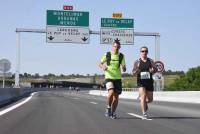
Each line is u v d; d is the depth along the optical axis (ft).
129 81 312.50
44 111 66.49
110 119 52.65
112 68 51.31
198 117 55.72
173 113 62.85
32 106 80.18
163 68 116.98
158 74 133.08
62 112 64.39
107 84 51.62
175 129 42.45
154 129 42.45
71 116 57.16
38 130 41.75
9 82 367.45
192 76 295.69
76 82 551.18
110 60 51.08
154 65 52.08
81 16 157.48
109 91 51.62
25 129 42.50
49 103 93.04
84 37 157.79
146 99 52.80
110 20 159.22
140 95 52.54
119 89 51.98
